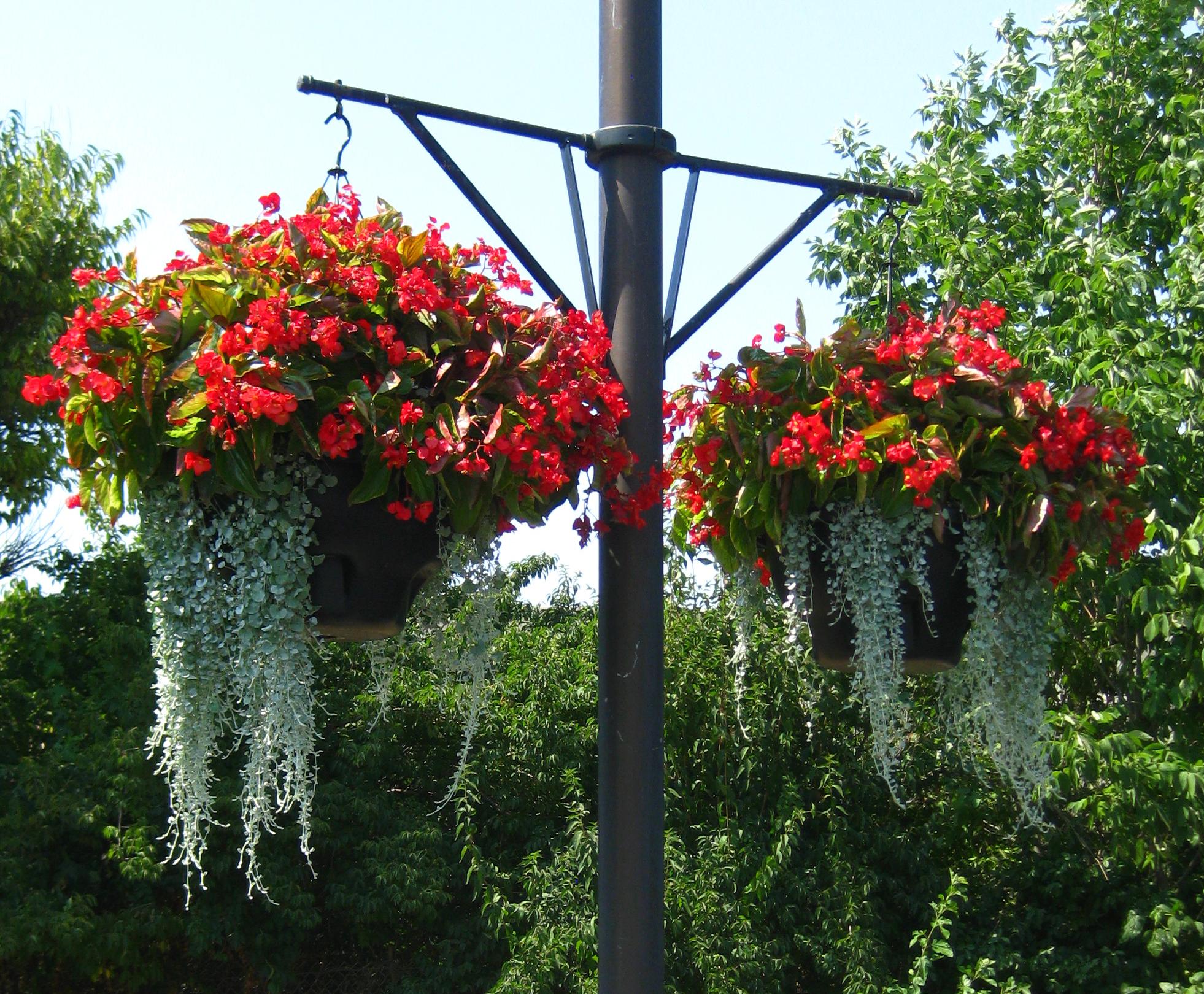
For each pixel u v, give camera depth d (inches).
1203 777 200.4
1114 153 263.4
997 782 271.6
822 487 95.7
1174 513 205.9
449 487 83.1
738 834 279.4
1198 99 246.7
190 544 82.9
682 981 263.0
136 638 357.1
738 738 287.6
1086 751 205.9
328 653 93.8
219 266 85.0
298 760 82.7
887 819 303.0
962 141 278.5
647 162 99.5
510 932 277.0
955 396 97.7
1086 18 274.4
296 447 82.3
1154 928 256.1
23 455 380.5
